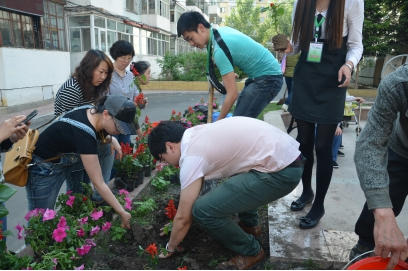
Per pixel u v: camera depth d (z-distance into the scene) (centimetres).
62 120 236
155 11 2289
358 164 152
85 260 237
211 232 214
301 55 269
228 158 205
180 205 207
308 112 263
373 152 149
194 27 286
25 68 1228
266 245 255
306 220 268
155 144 214
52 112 1134
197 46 301
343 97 256
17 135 227
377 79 1834
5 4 1129
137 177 364
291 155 211
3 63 1127
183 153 206
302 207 299
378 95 149
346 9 242
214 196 206
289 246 241
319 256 229
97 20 1633
